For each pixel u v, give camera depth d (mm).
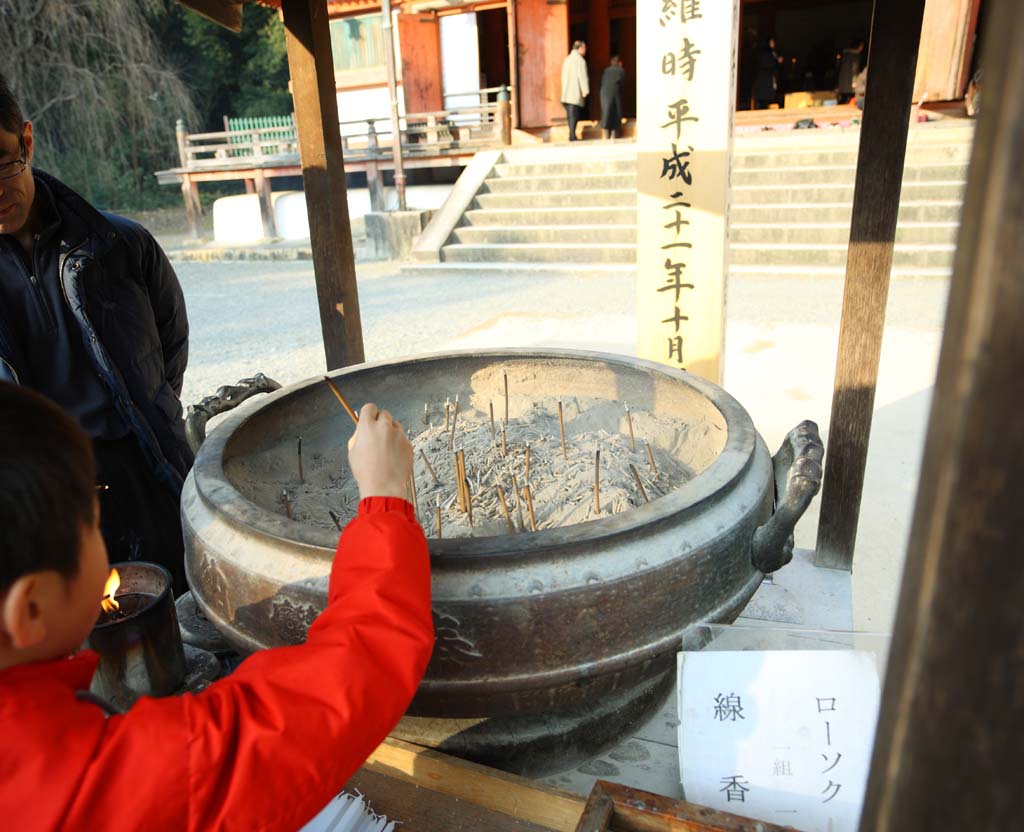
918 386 4090
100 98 17281
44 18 16484
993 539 305
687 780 982
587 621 916
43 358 1631
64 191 1600
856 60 12906
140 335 1745
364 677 630
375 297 7859
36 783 524
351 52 14422
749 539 1062
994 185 278
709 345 2641
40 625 565
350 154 12227
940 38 10547
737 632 1006
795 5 16625
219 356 5902
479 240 9805
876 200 1635
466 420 1746
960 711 330
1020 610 306
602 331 5898
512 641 905
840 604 1736
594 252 8977
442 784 1029
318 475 1541
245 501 1065
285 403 1532
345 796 988
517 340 5777
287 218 12828
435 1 12688
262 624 979
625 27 16641
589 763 1204
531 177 10570
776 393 4180
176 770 549
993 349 288
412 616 684
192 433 1427
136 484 1770
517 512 1292
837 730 947
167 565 1864
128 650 1134
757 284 7398
